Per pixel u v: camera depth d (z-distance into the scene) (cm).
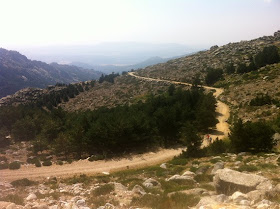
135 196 1475
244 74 10462
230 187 1233
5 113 7950
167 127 4747
